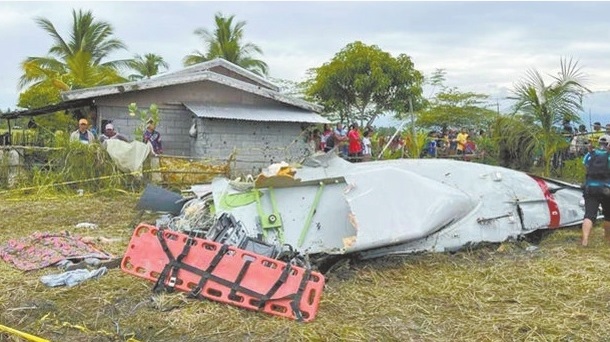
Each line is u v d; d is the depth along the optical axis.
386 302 5.17
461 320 4.76
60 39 34.03
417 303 5.14
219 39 37.91
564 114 13.12
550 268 6.14
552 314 4.86
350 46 30.20
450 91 32.72
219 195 6.61
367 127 18.98
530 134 13.66
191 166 13.37
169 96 17.39
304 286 4.82
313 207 6.46
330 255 6.02
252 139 17.73
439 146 20.77
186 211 6.77
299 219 6.39
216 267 5.12
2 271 6.11
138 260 5.41
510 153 14.42
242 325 4.61
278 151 18.00
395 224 6.12
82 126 13.56
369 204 6.17
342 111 30.77
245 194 6.55
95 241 7.41
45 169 12.60
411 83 30.23
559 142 13.43
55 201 11.26
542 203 7.45
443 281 5.73
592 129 16.38
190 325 4.61
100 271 5.86
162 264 5.32
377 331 4.53
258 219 6.32
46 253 6.57
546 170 13.52
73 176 12.41
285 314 4.78
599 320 4.71
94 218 9.42
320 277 4.86
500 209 7.10
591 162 7.28
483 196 7.13
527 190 7.45
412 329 4.58
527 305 5.07
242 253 5.12
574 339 4.37
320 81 30.45
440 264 6.29
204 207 6.75
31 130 21.42
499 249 6.81
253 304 4.89
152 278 5.31
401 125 18.28
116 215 9.70
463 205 6.67
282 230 6.29
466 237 6.68
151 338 4.42
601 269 6.10
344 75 29.75
